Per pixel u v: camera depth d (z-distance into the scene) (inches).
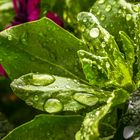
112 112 6.9
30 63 7.5
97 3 7.9
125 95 6.6
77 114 7.1
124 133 6.6
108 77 7.1
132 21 7.6
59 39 7.6
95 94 7.0
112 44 7.3
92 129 6.0
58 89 7.1
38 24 7.6
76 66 7.5
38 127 7.1
